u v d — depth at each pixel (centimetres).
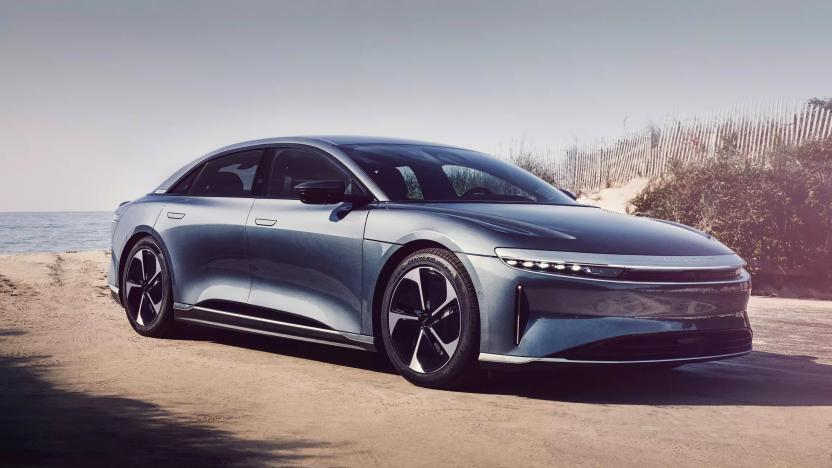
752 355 552
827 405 395
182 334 579
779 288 1003
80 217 18388
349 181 478
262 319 497
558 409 375
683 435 331
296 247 477
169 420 331
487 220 420
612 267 388
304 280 476
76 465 263
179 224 557
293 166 516
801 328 690
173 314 562
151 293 579
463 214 428
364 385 418
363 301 445
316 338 471
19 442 290
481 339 397
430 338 418
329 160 496
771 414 373
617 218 462
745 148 1536
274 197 512
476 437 320
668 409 380
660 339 395
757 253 1001
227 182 553
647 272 393
